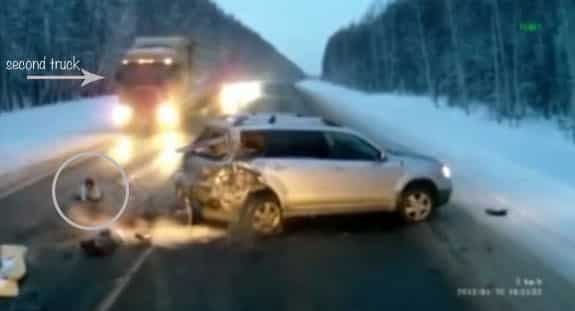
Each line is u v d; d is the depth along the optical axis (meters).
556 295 7.16
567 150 21.50
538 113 39.53
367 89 106.06
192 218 10.22
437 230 10.08
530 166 17.33
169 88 30.08
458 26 50.50
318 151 10.16
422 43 64.31
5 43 49.34
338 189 10.12
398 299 7.00
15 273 7.60
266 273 7.85
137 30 85.94
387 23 92.94
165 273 7.80
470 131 29.55
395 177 10.47
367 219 10.80
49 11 56.03
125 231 9.80
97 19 67.06
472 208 11.72
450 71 55.03
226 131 9.95
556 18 36.69
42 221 10.41
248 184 9.68
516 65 39.34
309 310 6.65
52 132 27.09
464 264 8.28
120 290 7.17
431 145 22.27
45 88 54.47
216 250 8.85
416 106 54.41
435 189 10.78
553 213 11.27
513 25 40.72
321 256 8.60
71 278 7.57
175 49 31.95
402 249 8.98
